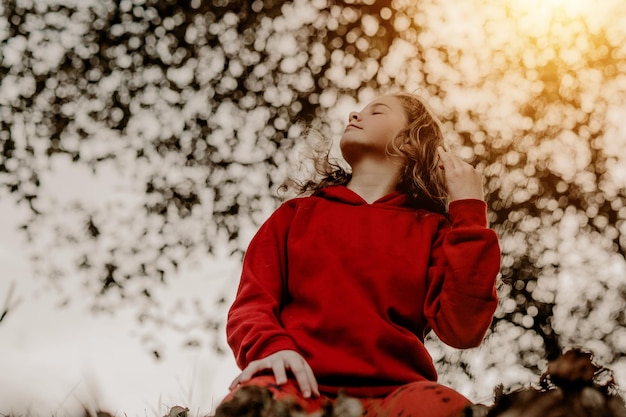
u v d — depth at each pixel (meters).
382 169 2.09
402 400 1.41
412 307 1.81
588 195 6.12
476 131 6.15
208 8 6.38
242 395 1.22
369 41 6.27
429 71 6.24
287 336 1.64
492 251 1.78
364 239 1.88
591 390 1.08
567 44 6.19
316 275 1.83
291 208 2.01
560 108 6.18
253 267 1.89
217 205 6.26
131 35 6.42
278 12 6.30
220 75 6.38
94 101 6.38
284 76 6.34
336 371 1.67
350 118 2.15
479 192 1.91
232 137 6.30
